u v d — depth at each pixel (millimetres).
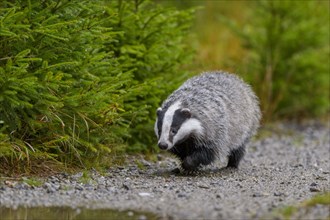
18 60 10383
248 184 11094
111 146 12430
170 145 11352
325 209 8945
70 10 11305
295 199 9727
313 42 20625
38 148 11250
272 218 8469
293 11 20438
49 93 10969
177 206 9086
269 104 20141
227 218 8438
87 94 11109
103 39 11742
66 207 9125
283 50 20703
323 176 12297
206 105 11859
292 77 20766
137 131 13500
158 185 10695
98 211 8922
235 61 21047
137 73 13578
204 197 9711
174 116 11445
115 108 11789
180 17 14453
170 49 14117
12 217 8695
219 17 21828
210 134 11836
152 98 13344
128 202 9352
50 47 11102
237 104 12461
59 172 11164
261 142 17500
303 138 18453
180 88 12219
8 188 10000
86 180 10703
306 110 21391
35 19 10758
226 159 13812
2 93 10383
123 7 13094
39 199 9500
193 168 11930
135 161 12898
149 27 13500
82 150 11898
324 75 20797
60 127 11383
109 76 12031
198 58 19750
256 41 20828
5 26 10234
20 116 11078
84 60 11484
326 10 21078
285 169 13250
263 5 20641
